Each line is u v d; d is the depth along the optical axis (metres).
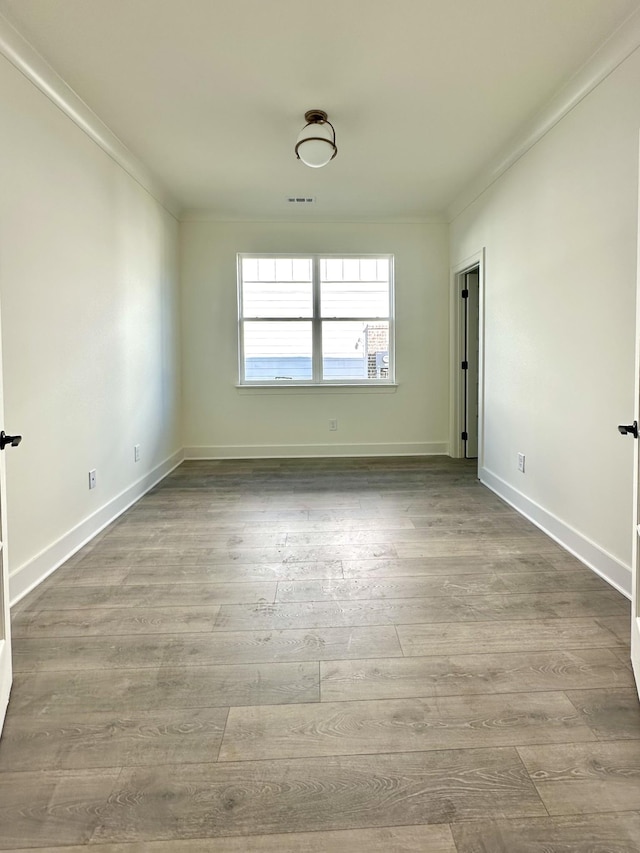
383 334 5.03
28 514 2.14
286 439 5.00
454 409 4.93
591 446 2.32
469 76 2.39
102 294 2.92
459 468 4.46
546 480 2.79
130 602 2.00
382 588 2.11
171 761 1.19
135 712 1.36
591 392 2.32
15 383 2.05
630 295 2.04
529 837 1.00
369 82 2.45
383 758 1.20
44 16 1.92
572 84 2.40
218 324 4.84
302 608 1.94
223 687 1.47
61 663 1.58
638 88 1.97
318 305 4.95
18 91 2.06
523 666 1.56
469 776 1.14
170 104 2.63
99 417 2.88
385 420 5.05
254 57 2.23
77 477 2.60
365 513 3.16
